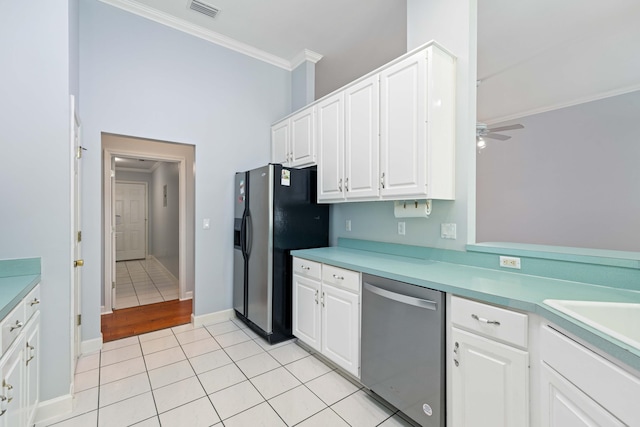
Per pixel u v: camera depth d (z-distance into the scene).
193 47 2.91
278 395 1.85
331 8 2.55
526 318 1.12
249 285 2.86
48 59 1.65
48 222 1.64
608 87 3.66
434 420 1.42
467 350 1.31
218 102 3.07
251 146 3.31
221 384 1.96
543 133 4.31
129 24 2.57
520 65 3.22
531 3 2.31
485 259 1.78
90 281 2.40
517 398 1.14
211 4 2.52
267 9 2.57
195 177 2.96
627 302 1.10
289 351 2.45
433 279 1.49
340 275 2.04
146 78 2.65
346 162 2.37
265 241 2.62
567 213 4.07
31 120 1.61
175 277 4.99
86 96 2.37
